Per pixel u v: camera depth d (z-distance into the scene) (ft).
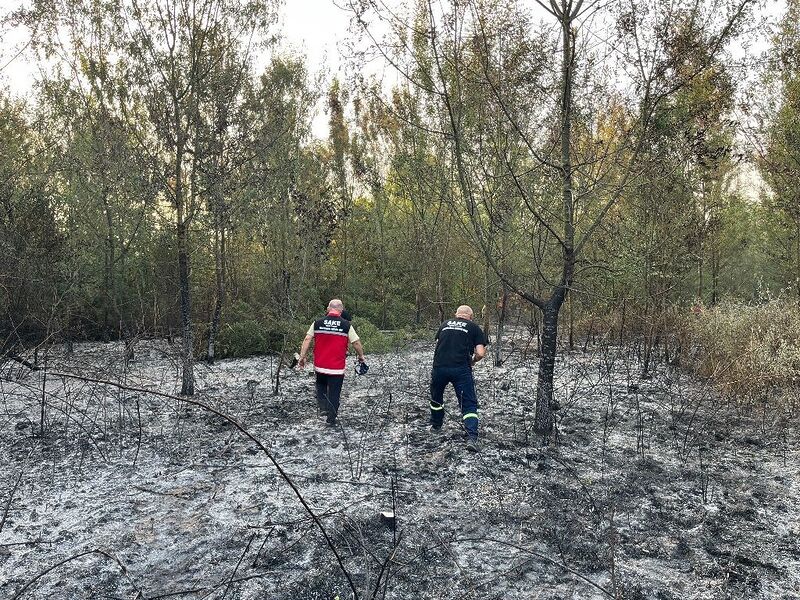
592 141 23.66
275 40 31.81
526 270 37.60
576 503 17.38
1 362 30.86
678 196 33.22
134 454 21.40
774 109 38.22
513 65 22.25
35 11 32.99
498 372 36.81
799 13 36.24
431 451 21.70
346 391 32.12
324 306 56.54
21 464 20.45
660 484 18.89
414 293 61.62
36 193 40.55
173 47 28.76
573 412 27.43
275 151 41.39
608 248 33.42
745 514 16.66
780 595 12.66
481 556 14.23
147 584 12.95
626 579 13.24
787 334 30.07
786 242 48.32
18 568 13.60
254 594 12.56
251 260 50.57
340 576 13.20
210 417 26.48
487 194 29.89
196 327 44.34
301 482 18.65
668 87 20.89
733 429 25.03
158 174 28.99
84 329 49.42
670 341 38.99
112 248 45.88
